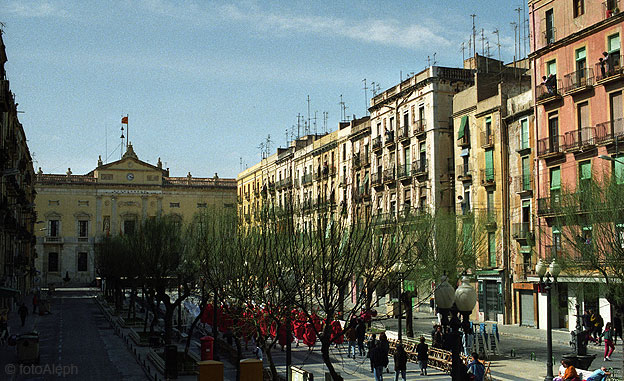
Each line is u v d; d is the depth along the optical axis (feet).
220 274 99.60
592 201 95.71
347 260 67.72
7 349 128.98
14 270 241.35
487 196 171.94
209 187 410.11
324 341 62.54
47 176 391.65
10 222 203.62
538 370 94.84
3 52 166.91
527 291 155.33
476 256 140.15
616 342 126.00
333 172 255.29
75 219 391.65
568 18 147.13
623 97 131.23
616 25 133.90
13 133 219.61
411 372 96.02
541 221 148.87
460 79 196.03
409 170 205.05
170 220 157.99
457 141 186.09
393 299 205.36
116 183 398.21
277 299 85.56
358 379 92.02
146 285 144.05
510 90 169.99
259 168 341.82
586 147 136.46
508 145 164.86
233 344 131.34
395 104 215.51
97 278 368.89
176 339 146.72
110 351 127.24
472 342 106.22
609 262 89.86
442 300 55.98
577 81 142.51
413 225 130.82
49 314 217.15
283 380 79.77
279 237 90.89
